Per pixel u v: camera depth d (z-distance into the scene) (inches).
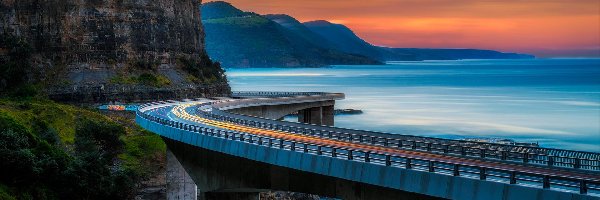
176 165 3855.8
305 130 3292.3
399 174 2078.0
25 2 6771.7
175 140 3563.0
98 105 6471.5
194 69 7844.5
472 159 2400.3
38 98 6102.4
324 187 2474.2
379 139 2856.8
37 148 3654.0
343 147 2496.3
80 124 5019.7
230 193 3198.8
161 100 6934.1
